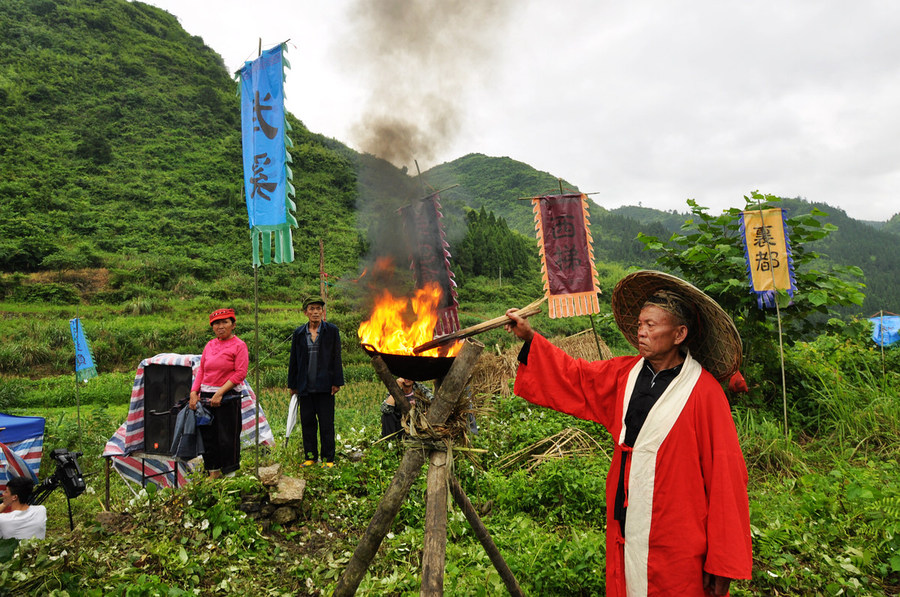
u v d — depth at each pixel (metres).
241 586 3.84
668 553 2.36
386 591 3.59
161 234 66.81
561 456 6.23
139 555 4.03
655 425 2.46
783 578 3.62
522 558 3.84
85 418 12.20
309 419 5.95
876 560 3.90
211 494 4.73
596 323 9.97
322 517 4.90
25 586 3.47
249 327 37.50
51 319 36.38
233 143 95.56
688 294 2.59
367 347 2.49
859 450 6.45
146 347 32.59
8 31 100.44
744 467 2.38
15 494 4.99
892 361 9.08
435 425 2.37
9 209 62.22
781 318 7.79
